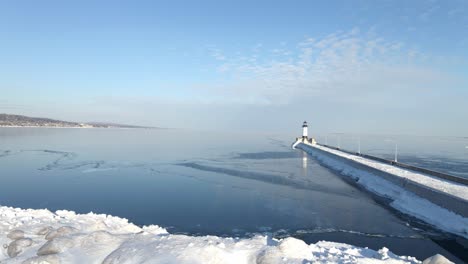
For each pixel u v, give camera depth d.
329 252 8.46
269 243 8.62
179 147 74.69
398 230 15.80
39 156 48.84
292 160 48.09
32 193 23.55
